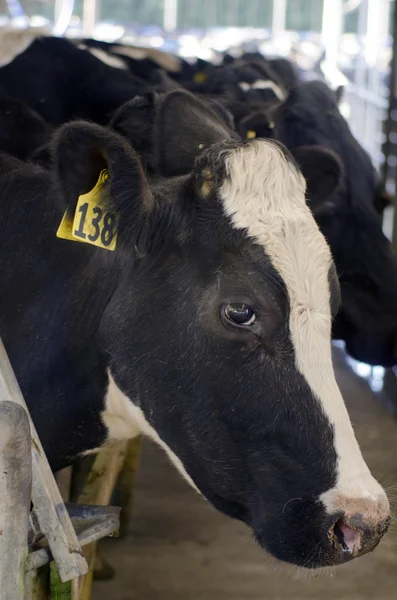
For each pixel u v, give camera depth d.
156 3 15.38
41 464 2.07
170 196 2.38
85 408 2.62
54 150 2.27
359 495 2.19
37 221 2.67
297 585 4.08
